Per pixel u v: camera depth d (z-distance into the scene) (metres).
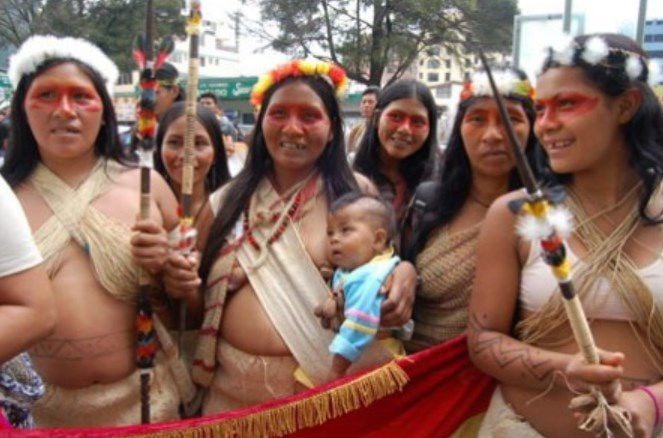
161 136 3.44
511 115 2.37
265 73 2.58
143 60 2.18
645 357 1.89
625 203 1.93
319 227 2.51
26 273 1.82
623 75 1.80
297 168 2.53
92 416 2.33
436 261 2.43
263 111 2.57
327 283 2.43
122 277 2.31
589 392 1.80
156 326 2.44
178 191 3.42
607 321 1.90
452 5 23.20
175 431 2.11
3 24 24.53
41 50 2.26
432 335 2.47
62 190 2.35
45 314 1.85
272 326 2.39
